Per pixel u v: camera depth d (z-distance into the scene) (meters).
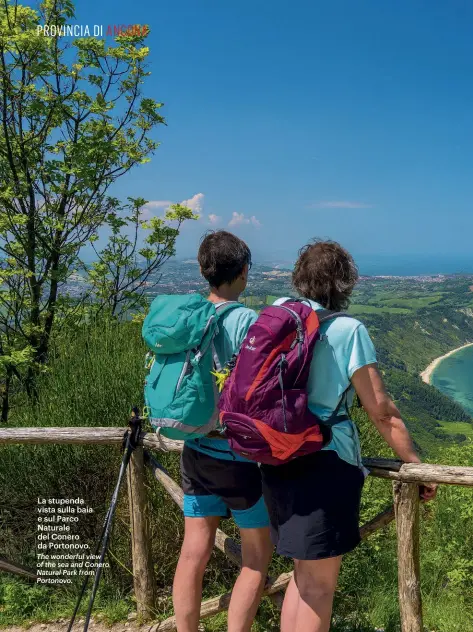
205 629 2.54
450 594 3.26
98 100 6.41
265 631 2.52
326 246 1.77
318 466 1.60
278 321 1.57
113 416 3.32
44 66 6.04
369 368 1.60
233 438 1.58
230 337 1.86
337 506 1.59
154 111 6.87
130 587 2.94
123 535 3.01
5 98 6.16
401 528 1.90
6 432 2.59
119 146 6.55
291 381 1.54
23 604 2.75
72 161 6.36
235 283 2.01
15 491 3.23
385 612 2.73
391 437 1.68
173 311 1.83
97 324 4.52
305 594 1.66
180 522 2.98
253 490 1.96
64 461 3.18
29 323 6.23
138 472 2.58
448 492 4.06
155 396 1.85
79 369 3.57
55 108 6.38
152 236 6.81
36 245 6.55
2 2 5.83
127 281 6.70
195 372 1.81
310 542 1.58
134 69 6.70
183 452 2.11
